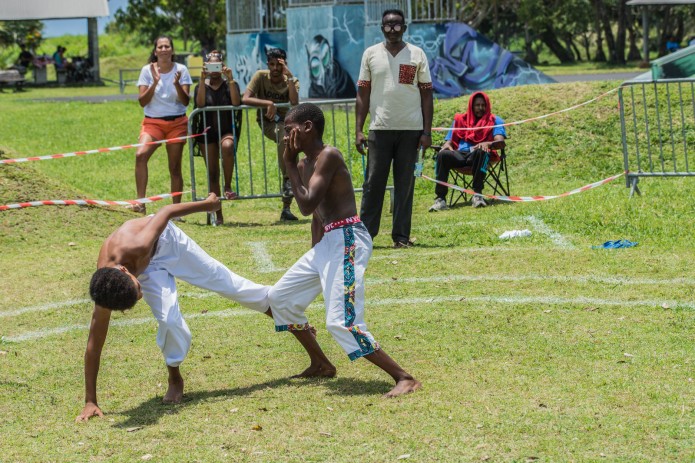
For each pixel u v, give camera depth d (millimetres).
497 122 12688
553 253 9039
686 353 6078
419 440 4859
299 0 27078
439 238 10195
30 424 5410
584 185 13055
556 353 6215
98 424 5340
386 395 5535
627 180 11922
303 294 5824
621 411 5125
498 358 6168
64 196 11906
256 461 4715
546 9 63094
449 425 5035
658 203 10797
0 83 45250
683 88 15859
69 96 38250
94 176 16797
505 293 7785
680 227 9703
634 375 5699
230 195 11891
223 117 12219
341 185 5637
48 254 10016
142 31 56250
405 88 9711
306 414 5320
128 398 5805
